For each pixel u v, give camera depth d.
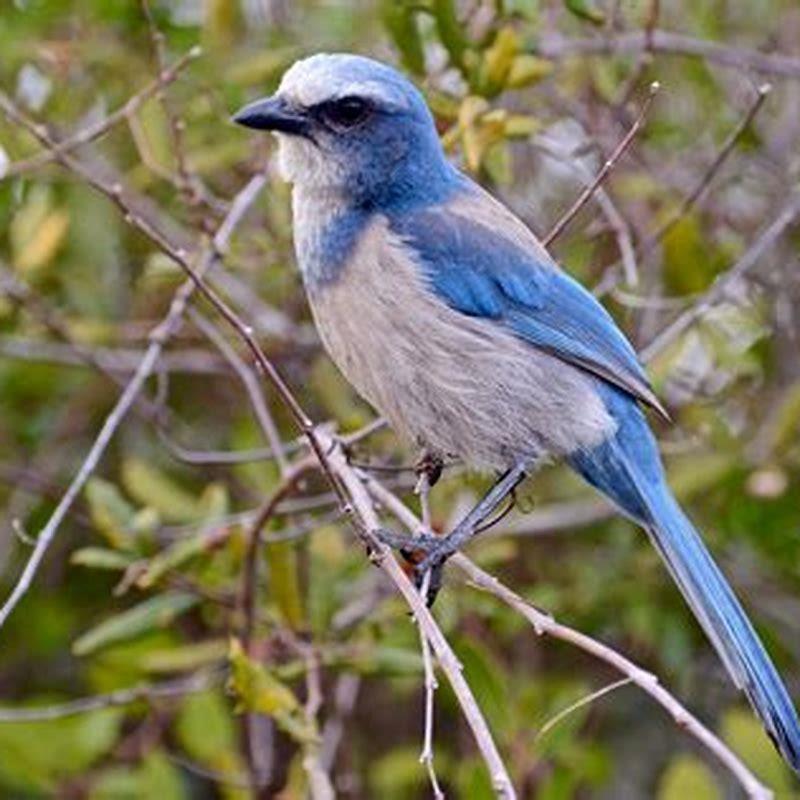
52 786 13.11
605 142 13.58
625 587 14.15
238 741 13.98
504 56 12.34
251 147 13.52
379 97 11.28
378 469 11.70
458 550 10.72
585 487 14.31
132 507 13.84
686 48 13.49
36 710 12.55
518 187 14.27
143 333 14.05
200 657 12.80
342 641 12.52
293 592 12.12
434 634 9.40
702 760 14.98
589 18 13.00
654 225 13.79
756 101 12.47
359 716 14.99
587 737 14.43
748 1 14.84
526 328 11.37
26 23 14.19
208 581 12.54
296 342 14.05
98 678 13.60
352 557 12.92
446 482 13.20
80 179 13.35
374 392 11.46
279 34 14.15
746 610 14.30
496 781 8.59
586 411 11.41
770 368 14.21
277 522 13.11
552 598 14.05
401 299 11.16
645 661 14.82
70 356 14.01
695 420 13.93
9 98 13.65
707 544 14.14
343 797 13.91
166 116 13.14
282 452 12.52
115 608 15.05
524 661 14.15
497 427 11.36
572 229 14.05
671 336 12.87
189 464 14.12
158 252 13.65
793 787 13.02
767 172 14.41
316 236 11.34
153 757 13.07
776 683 10.61
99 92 14.27
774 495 13.59
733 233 14.29
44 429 14.95
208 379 15.20
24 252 13.65
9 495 15.12
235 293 14.02
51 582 14.96
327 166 11.28
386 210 11.35
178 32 14.15
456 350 11.23
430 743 9.06
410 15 12.49
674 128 14.41
